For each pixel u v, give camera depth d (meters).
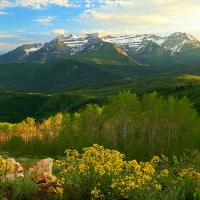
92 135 57.12
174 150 38.59
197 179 7.39
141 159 44.47
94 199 6.41
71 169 7.17
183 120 46.06
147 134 55.88
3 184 6.94
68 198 6.67
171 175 8.12
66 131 57.66
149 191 6.53
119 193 6.65
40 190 7.20
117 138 51.88
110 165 6.95
